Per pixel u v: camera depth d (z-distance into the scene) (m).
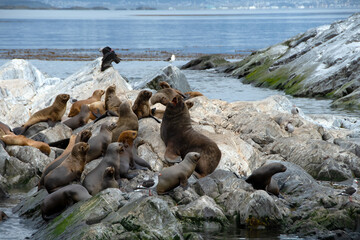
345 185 35.69
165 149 37.31
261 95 94.62
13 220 28.81
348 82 90.44
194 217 27.80
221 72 139.75
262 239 26.02
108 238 23.78
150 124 41.22
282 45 130.50
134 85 80.75
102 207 26.28
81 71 68.62
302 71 102.62
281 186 34.06
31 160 38.44
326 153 40.88
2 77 76.25
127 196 27.59
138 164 34.34
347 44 101.56
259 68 122.88
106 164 30.84
